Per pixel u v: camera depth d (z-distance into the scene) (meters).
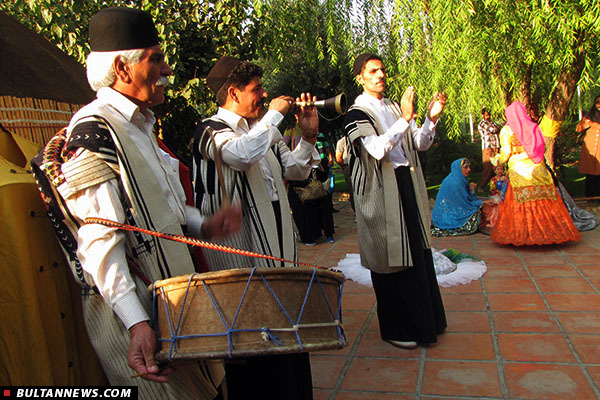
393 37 5.37
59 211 1.51
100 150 1.47
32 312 1.58
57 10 4.37
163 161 1.76
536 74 6.96
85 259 1.43
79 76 2.46
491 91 6.82
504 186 5.83
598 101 7.57
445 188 6.77
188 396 1.62
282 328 1.32
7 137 1.79
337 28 5.71
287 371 1.95
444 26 4.90
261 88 2.14
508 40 5.39
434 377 2.88
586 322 3.45
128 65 1.58
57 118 2.13
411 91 2.91
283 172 2.30
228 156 1.93
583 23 5.10
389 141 2.93
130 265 1.52
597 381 2.69
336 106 2.14
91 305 1.57
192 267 1.63
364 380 2.91
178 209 1.72
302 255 6.27
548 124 7.01
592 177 7.79
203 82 5.90
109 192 1.48
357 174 3.24
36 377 1.59
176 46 5.45
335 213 9.38
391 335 3.34
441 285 4.52
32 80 2.12
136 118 1.66
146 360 1.36
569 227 5.42
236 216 1.78
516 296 4.09
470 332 3.47
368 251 3.28
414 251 3.21
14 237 1.58
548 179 5.47
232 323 1.30
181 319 1.34
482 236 6.46
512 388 2.69
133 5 5.38
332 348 1.36
